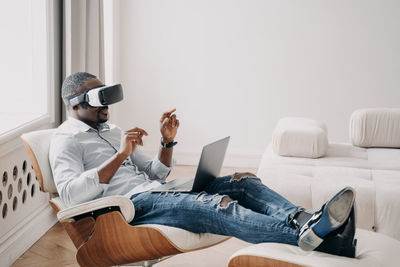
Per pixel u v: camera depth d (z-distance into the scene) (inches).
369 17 161.3
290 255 66.7
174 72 170.4
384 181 105.7
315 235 66.8
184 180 90.0
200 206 77.4
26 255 103.7
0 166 94.8
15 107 115.6
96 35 130.0
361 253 71.1
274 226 72.1
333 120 168.1
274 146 125.3
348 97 166.2
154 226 77.9
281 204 77.7
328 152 129.5
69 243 109.9
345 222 67.5
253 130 171.3
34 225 109.7
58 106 122.1
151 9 167.5
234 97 170.1
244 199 82.4
